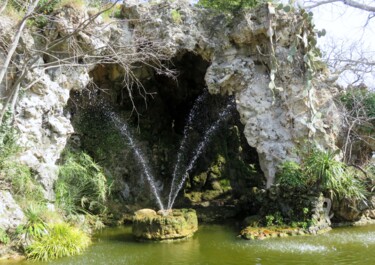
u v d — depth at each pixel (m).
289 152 9.95
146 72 12.85
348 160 10.71
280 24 10.04
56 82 9.45
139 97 13.74
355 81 12.23
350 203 9.09
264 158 10.24
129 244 8.11
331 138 9.93
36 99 8.96
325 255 6.71
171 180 13.41
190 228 8.48
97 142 12.16
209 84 10.67
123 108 13.43
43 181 8.98
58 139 9.45
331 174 8.77
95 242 8.38
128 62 9.92
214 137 14.48
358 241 7.66
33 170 8.79
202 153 14.20
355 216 9.21
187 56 13.03
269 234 8.32
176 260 6.77
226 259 6.72
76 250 7.40
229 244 7.78
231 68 10.47
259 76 10.53
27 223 7.48
